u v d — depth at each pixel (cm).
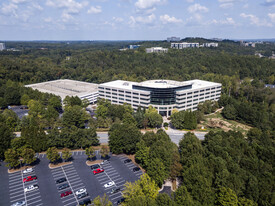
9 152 10219
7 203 8356
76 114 15738
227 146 10581
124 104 18575
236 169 8744
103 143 13625
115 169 10694
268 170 9012
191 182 8262
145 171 10519
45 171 10475
